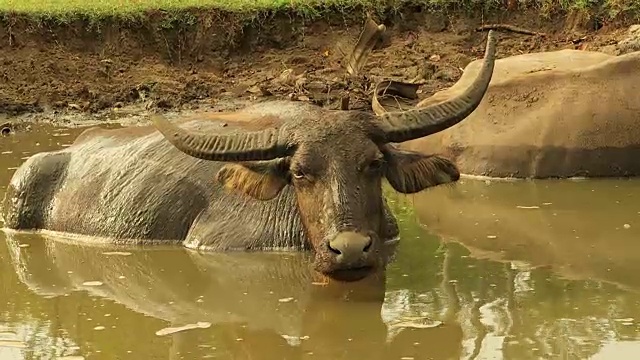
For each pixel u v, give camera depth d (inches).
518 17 738.2
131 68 720.3
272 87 668.1
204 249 349.4
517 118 451.5
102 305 301.1
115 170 381.7
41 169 397.7
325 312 286.5
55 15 738.8
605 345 250.2
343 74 684.7
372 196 295.7
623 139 432.1
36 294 314.3
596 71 448.8
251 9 751.7
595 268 314.7
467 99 322.7
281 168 312.3
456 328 267.1
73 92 680.4
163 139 386.0
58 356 258.2
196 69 731.4
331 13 752.3
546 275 309.9
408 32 745.0
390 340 261.3
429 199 419.2
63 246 368.8
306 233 317.7
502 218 382.0
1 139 583.2
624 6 705.0
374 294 299.9
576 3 720.3
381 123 312.7
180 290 312.7
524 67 475.5
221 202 358.3
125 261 344.8
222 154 310.0
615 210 382.9
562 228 362.3
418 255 338.3
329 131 302.5
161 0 764.6
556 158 436.5
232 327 277.3
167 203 362.9
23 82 693.3
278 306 293.4
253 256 339.3
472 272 316.5
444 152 463.2
